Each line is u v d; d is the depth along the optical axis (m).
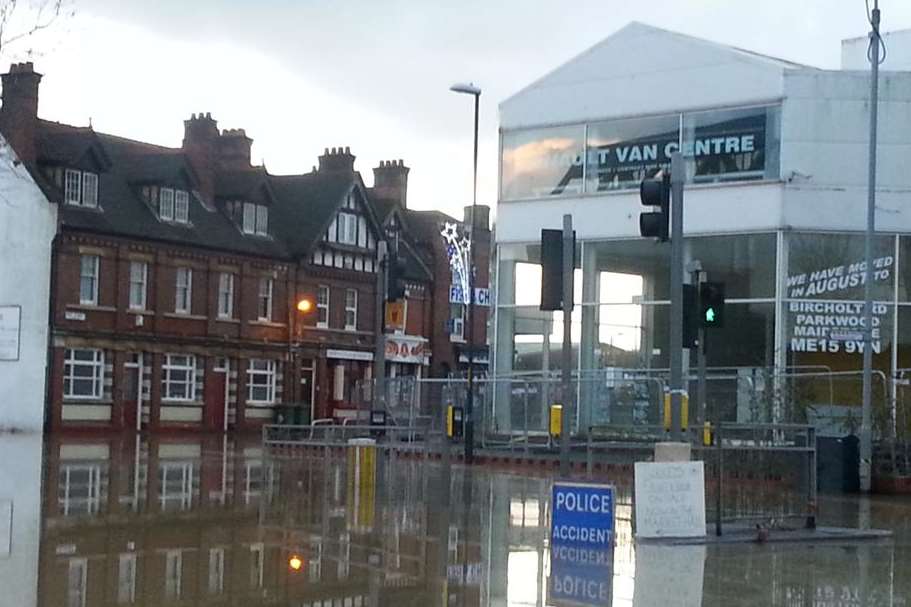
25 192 46.97
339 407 60.03
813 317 32.34
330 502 20.47
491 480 26.12
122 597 11.02
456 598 11.43
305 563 13.38
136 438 44.94
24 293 46.84
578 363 35.66
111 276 49.16
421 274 65.62
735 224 33.19
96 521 16.70
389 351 62.50
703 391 22.56
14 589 11.16
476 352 69.50
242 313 54.91
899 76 32.34
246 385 55.09
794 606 11.24
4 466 27.33
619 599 11.45
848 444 25.41
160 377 50.94
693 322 16.44
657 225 16.25
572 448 29.70
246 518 17.67
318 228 58.91
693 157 34.03
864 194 32.38
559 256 16.53
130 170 52.31
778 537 16.17
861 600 11.66
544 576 12.77
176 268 52.03
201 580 12.09
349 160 63.16
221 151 59.38
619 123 35.38
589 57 35.97
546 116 36.66
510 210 37.12
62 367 47.12
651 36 34.94
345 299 61.06
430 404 34.97
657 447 16.03
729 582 12.57
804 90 32.50
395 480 25.91
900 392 27.09
